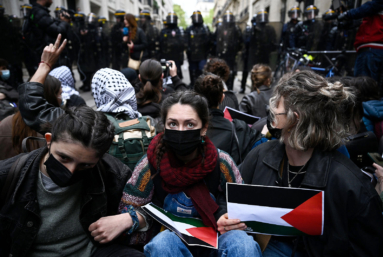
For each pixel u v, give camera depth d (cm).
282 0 1288
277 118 118
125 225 121
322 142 113
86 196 117
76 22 671
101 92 173
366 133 179
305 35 712
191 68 732
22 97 137
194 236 111
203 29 694
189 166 118
